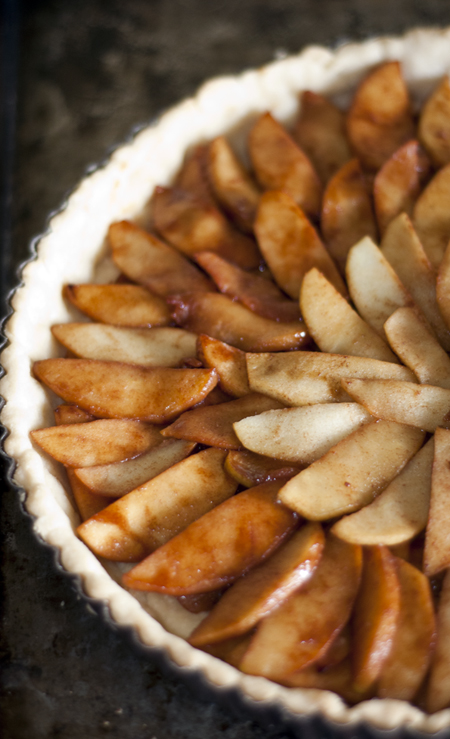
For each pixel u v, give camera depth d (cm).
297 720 54
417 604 56
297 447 58
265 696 54
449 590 56
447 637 55
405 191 65
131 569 58
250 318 62
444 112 66
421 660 55
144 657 60
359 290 62
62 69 79
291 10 80
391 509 57
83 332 63
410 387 59
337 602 56
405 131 67
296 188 66
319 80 69
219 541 57
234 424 59
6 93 78
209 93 69
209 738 58
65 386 61
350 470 58
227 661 56
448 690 54
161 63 79
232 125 69
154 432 60
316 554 56
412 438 58
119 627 56
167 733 58
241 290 63
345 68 69
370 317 61
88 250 66
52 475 60
